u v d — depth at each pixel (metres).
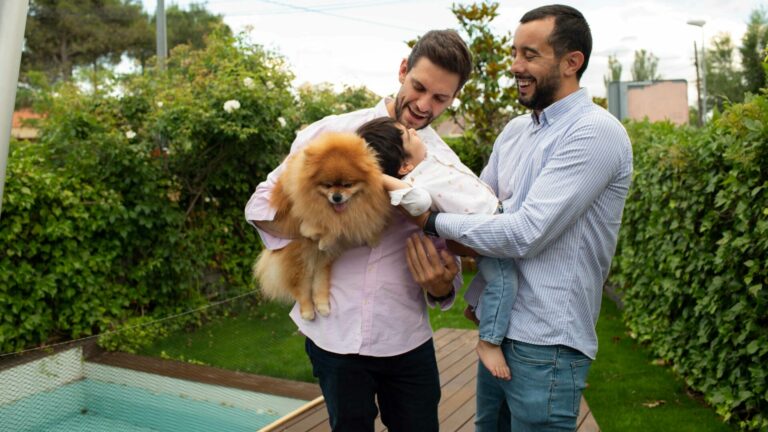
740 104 3.38
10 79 1.70
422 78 2.20
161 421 2.87
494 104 9.49
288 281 2.35
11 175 4.77
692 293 4.21
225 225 6.74
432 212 2.13
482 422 2.66
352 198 2.12
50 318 5.04
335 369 2.18
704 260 4.00
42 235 4.95
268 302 3.58
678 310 4.80
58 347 2.55
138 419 2.79
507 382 2.21
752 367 3.56
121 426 2.72
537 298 2.12
